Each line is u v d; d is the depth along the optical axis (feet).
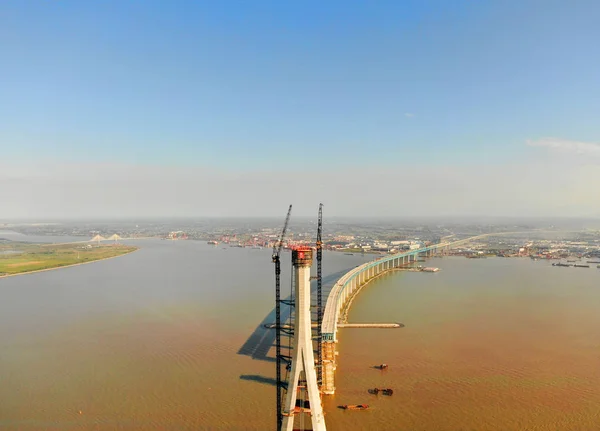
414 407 564.71
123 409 566.36
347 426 524.93
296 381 556.92
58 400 590.14
